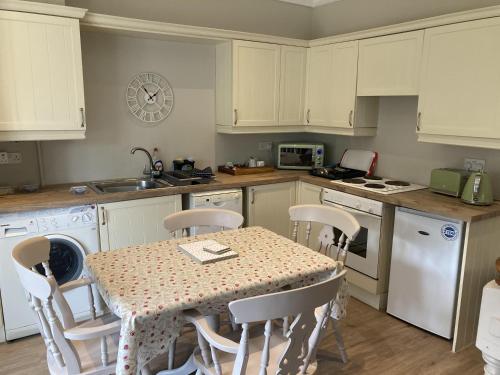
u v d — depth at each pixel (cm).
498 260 217
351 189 315
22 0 252
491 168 285
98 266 189
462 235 247
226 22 379
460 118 266
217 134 393
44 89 269
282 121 386
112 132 339
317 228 358
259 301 136
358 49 334
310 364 173
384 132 360
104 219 282
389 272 307
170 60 356
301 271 185
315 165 404
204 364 171
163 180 338
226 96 365
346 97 351
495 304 204
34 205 254
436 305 267
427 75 282
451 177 284
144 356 155
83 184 322
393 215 300
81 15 272
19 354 251
